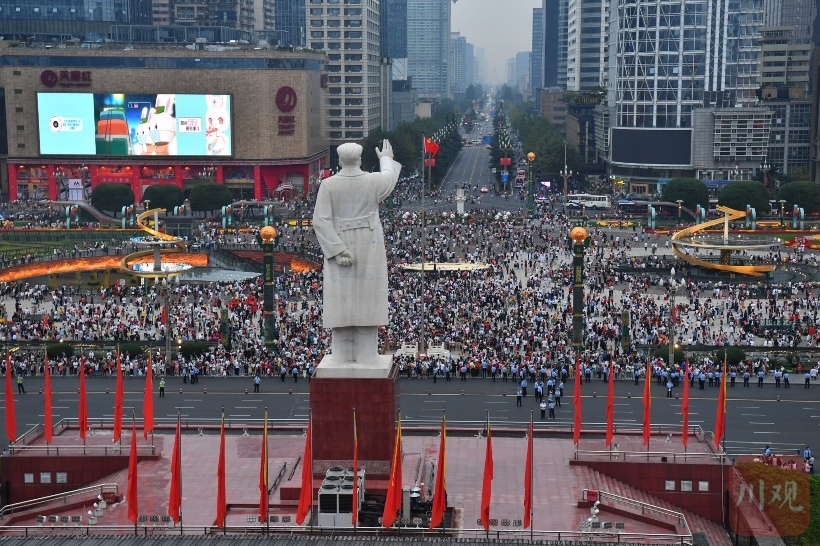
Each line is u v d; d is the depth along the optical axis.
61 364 172.12
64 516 108.50
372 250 111.00
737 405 155.00
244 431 136.62
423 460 121.94
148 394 125.44
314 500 110.19
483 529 101.00
